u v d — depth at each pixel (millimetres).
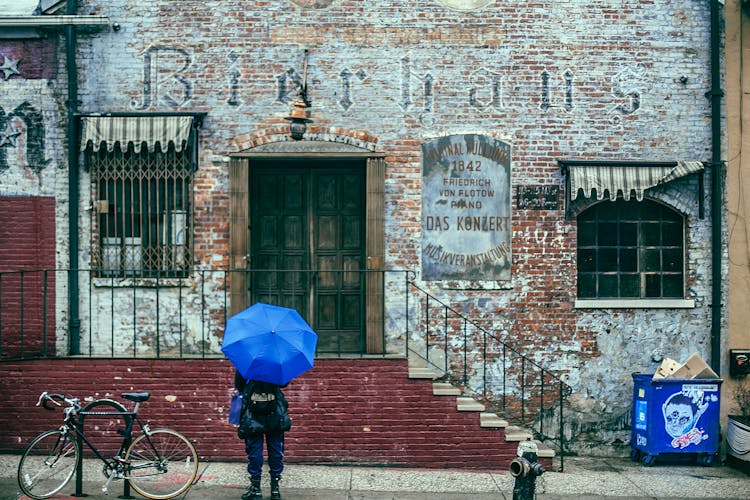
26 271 8953
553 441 9734
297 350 7062
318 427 8812
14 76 9594
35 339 9531
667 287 10031
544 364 9758
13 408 8852
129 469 7414
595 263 9992
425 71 9734
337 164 9977
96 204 9562
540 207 9789
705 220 9891
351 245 10016
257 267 9984
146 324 9578
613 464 9391
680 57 9852
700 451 9227
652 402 9203
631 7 9859
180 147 9391
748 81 9852
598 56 9828
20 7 9625
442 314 9695
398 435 8820
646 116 9852
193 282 9594
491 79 9766
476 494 7855
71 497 7422
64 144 9586
